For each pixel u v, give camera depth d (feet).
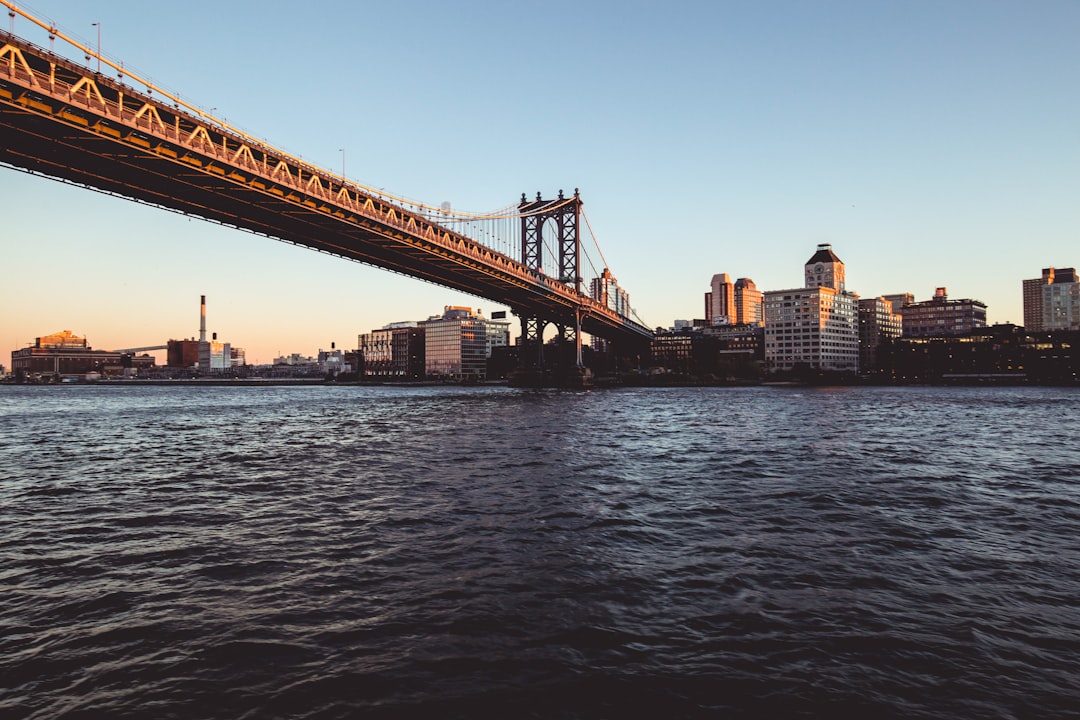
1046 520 59.52
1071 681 28.35
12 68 133.28
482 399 357.61
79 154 163.84
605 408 260.42
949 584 41.01
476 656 30.63
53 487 79.51
